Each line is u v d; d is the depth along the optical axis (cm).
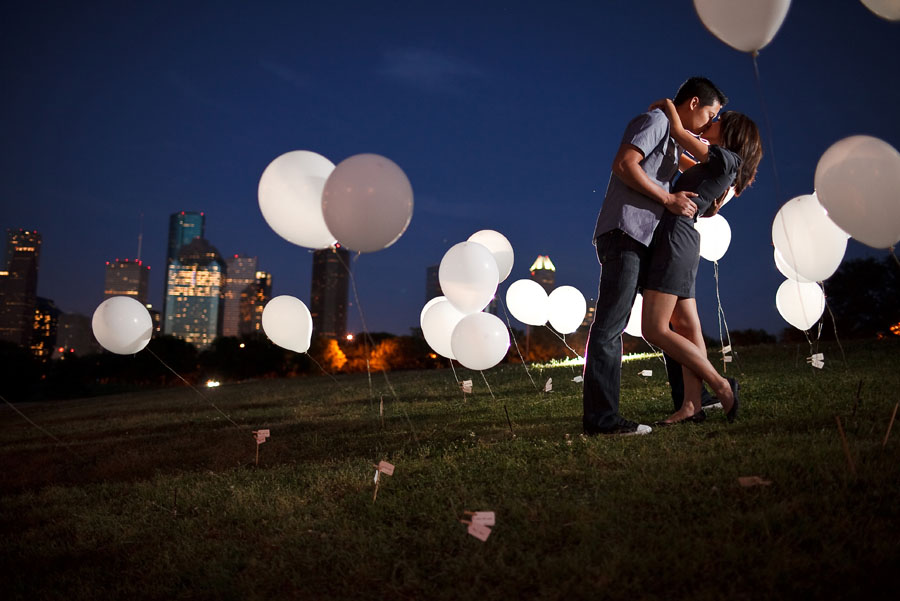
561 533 275
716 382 429
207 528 374
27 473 661
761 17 377
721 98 459
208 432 788
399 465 429
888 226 344
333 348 6650
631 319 729
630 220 434
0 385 5941
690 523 263
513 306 812
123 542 373
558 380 902
